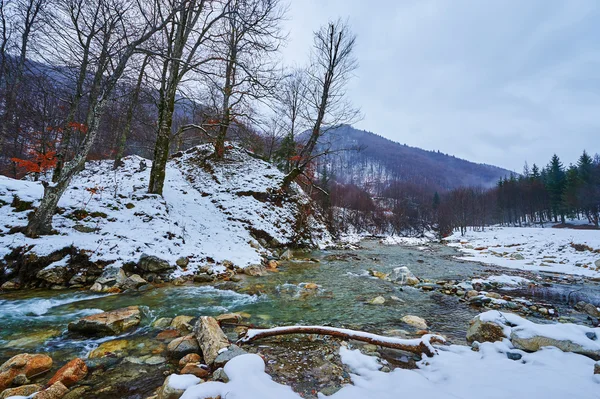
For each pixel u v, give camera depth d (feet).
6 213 23.36
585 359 10.07
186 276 25.61
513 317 13.23
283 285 25.62
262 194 54.19
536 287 29.48
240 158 65.41
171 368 10.89
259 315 17.52
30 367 9.98
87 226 25.68
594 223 145.28
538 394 7.80
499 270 40.86
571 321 18.60
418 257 53.52
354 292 24.25
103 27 30.37
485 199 220.64
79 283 21.18
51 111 48.14
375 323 16.65
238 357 10.09
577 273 39.45
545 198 190.80
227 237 38.58
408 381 9.11
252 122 42.65
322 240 60.85
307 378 9.71
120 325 14.32
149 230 28.81
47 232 23.11
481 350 11.66
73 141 45.98
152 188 36.63
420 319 17.07
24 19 37.35
